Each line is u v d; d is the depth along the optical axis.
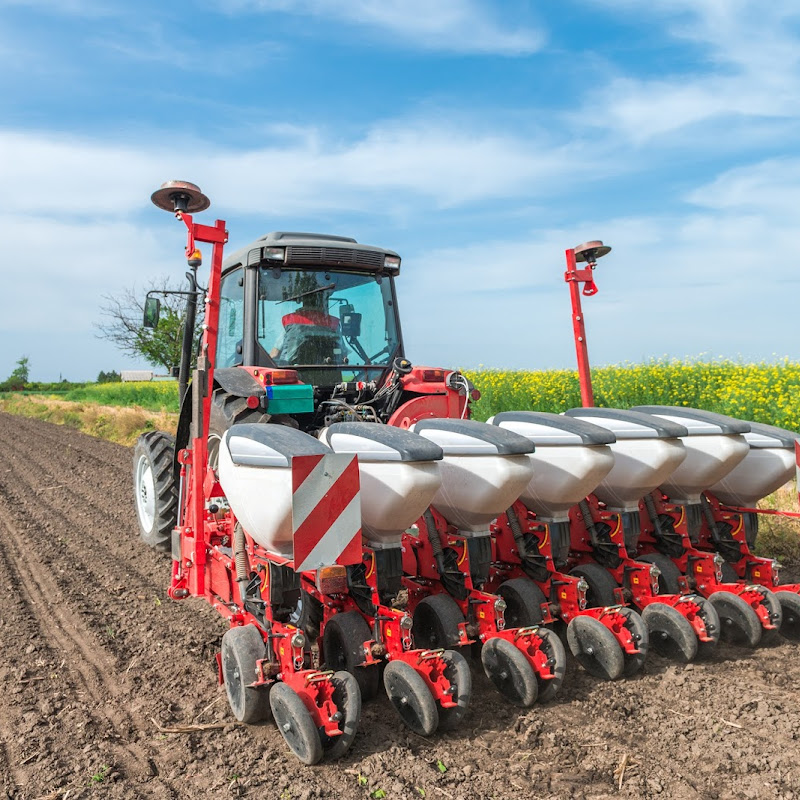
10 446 18.17
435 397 5.13
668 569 4.69
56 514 9.42
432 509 4.12
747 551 4.93
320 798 2.90
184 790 3.02
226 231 4.25
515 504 4.40
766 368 12.75
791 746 3.18
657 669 4.14
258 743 3.40
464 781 3.03
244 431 3.52
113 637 4.93
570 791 2.93
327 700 3.18
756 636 4.30
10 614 5.45
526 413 4.36
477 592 3.89
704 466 4.57
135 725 3.64
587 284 5.75
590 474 4.05
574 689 3.92
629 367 14.21
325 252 5.23
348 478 3.14
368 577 3.64
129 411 22.38
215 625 5.10
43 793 3.03
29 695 4.06
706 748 3.20
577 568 4.51
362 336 5.59
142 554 7.14
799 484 4.57
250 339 5.16
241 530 3.77
